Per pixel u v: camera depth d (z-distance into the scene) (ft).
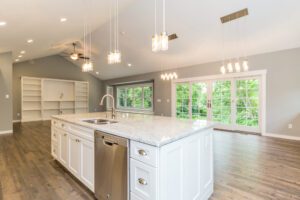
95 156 6.48
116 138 5.53
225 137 16.52
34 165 9.93
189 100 23.35
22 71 28.07
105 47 22.79
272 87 16.84
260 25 13.69
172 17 14.53
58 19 13.16
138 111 31.81
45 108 30.32
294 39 14.66
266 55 17.13
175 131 5.50
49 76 30.73
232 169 9.41
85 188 7.43
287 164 10.06
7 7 9.68
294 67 15.65
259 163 10.22
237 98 19.36
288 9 11.84
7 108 19.06
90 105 36.29
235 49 17.63
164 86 26.22
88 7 12.34
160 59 22.80
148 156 4.64
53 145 10.45
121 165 5.37
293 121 15.75
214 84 21.02
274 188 7.48
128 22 16.57
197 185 6.08
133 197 5.09
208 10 13.12
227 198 6.75
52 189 7.36
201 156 6.36
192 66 22.80
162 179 4.51
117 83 34.71
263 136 16.88
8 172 9.00
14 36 14.98
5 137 16.79
